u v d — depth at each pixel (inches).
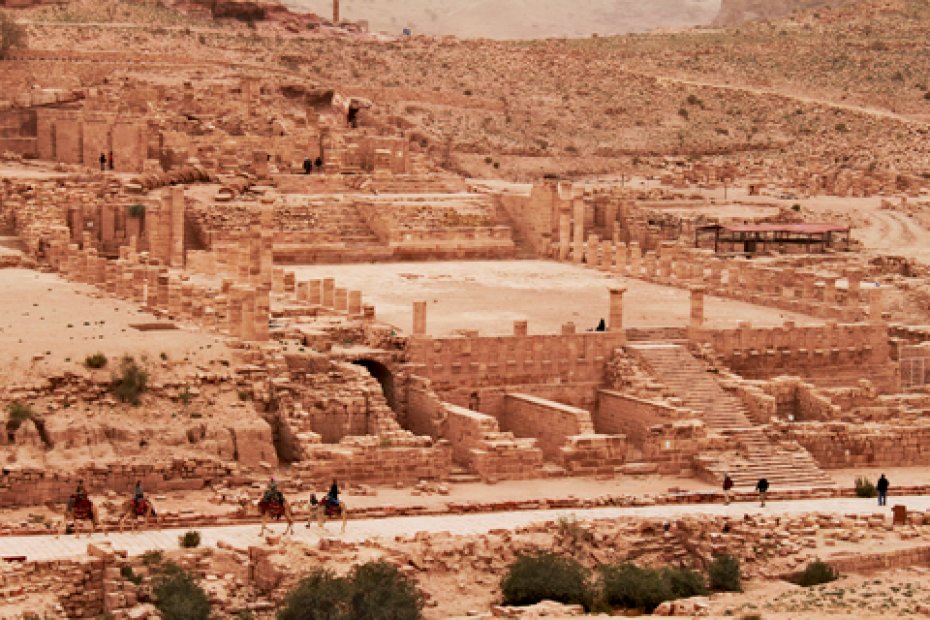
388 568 7588.6
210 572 7770.7
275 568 7691.9
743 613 7524.6
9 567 7475.4
